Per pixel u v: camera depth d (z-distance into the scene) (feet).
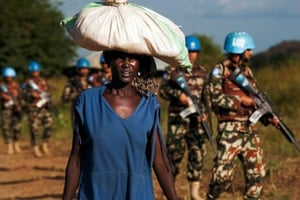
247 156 24.25
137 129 13.84
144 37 13.62
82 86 44.75
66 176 14.24
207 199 24.86
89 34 13.62
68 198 14.21
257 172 24.20
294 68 71.61
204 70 30.32
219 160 24.27
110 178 13.89
